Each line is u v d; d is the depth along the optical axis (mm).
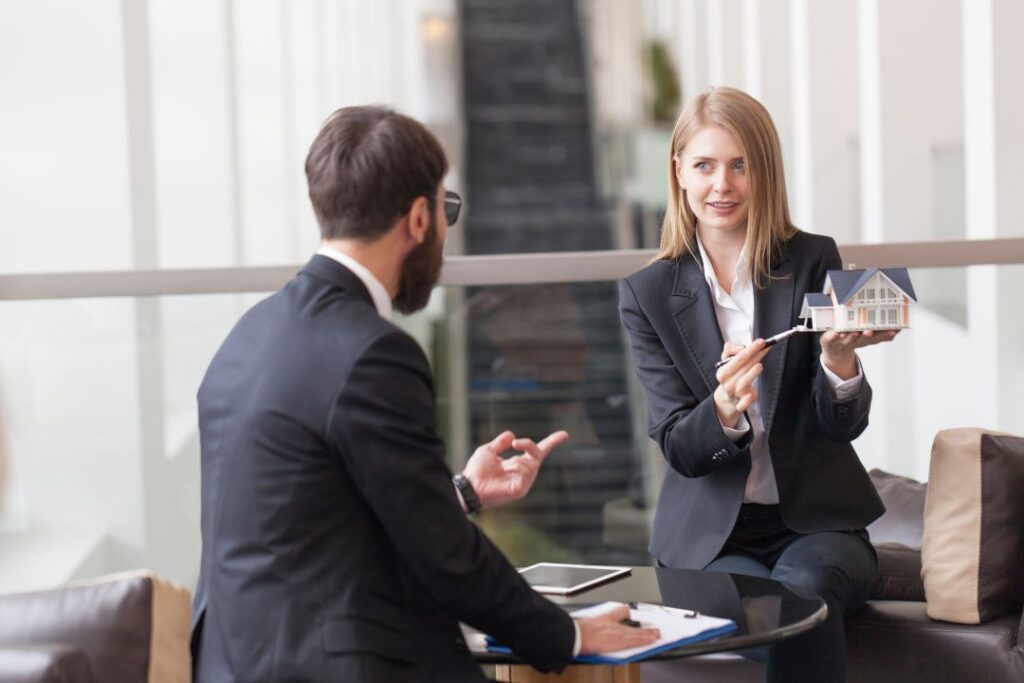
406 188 3158
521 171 20109
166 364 5859
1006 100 7281
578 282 6012
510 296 6023
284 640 2967
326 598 2982
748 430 4195
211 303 5836
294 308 3135
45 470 5887
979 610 4293
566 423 6172
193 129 9555
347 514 3029
